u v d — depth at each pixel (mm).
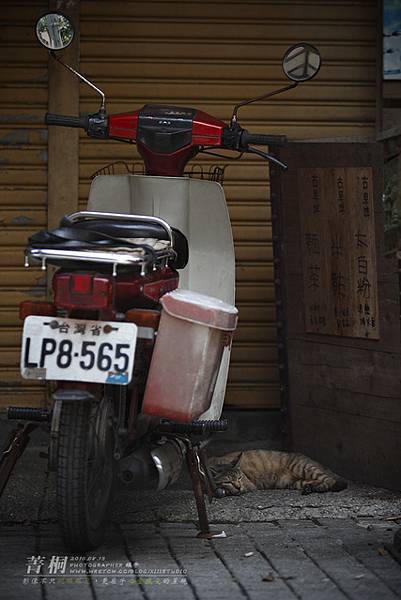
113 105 7777
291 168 7223
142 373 5285
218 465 7055
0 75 7703
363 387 6844
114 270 4750
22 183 7738
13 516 5992
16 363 7715
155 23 7781
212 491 5793
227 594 4512
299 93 7859
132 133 6359
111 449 5152
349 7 7840
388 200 5938
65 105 7727
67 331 4809
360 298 6781
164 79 7801
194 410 5016
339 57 7859
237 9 7809
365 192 6668
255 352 7844
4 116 7711
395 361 6555
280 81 7855
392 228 5859
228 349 6320
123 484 5238
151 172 6418
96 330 4797
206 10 7801
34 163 7742
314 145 7047
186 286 6430
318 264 7105
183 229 6422
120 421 5184
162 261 5363
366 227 6684
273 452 7141
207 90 7824
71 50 7727
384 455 6711
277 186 7289
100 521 5145
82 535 4957
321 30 7848
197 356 4969
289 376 7414
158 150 6332
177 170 6395
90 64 7758
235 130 6312
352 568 4918
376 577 4770
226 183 7848
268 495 6797
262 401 7848
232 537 5543
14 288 7727
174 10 7781
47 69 7734
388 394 6637
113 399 5184
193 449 5520
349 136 7887
